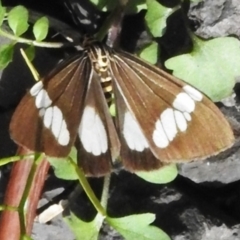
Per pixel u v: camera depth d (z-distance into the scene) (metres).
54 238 0.44
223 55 0.42
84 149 0.41
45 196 0.44
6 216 0.43
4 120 0.45
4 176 0.44
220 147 0.40
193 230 0.44
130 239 0.42
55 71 0.40
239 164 0.44
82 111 0.41
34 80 0.44
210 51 0.42
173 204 0.44
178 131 0.40
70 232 0.44
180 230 0.44
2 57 0.42
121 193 0.44
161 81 0.41
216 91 0.43
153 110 0.41
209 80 0.42
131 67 0.41
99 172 0.41
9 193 0.43
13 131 0.40
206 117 0.40
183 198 0.44
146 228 0.42
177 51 0.43
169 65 0.42
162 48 0.44
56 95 0.40
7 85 0.44
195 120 0.40
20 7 0.42
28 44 0.44
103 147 0.41
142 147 0.41
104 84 0.41
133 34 0.44
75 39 0.44
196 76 0.42
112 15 0.43
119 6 0.43
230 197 0.44
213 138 0.40
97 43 0.41
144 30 0.44
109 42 0.43
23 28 0.42
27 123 0.40
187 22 0.43
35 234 0.44
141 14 0.44
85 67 0.41
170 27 0.43
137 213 0.44
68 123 0.41
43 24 0.42
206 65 0.42
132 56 0.41
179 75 0.42
